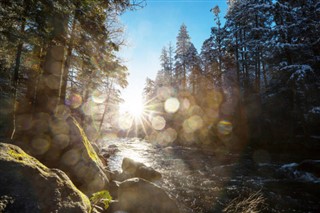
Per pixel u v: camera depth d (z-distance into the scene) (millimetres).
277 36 20594
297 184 8930
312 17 18828
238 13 27469
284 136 20656
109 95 29438
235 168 12562
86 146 6926
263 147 20625
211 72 35219
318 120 19141
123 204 4465
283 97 22688
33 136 6383
